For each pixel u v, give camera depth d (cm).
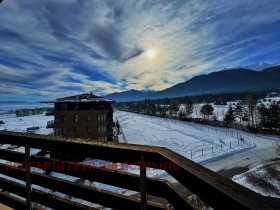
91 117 2438
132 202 131
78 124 2388
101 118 2502
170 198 109
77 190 156
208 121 5359
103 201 143
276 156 2397
